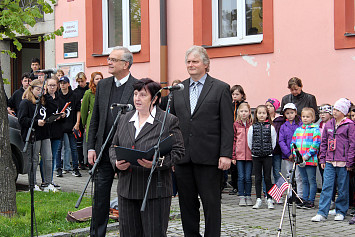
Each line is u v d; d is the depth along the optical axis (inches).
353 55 344.5
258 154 309.0
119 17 477.4
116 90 213.3
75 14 492.7
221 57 403.2
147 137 166.4
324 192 276.4
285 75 374.3
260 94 385.7
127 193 165.8
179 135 170.2
